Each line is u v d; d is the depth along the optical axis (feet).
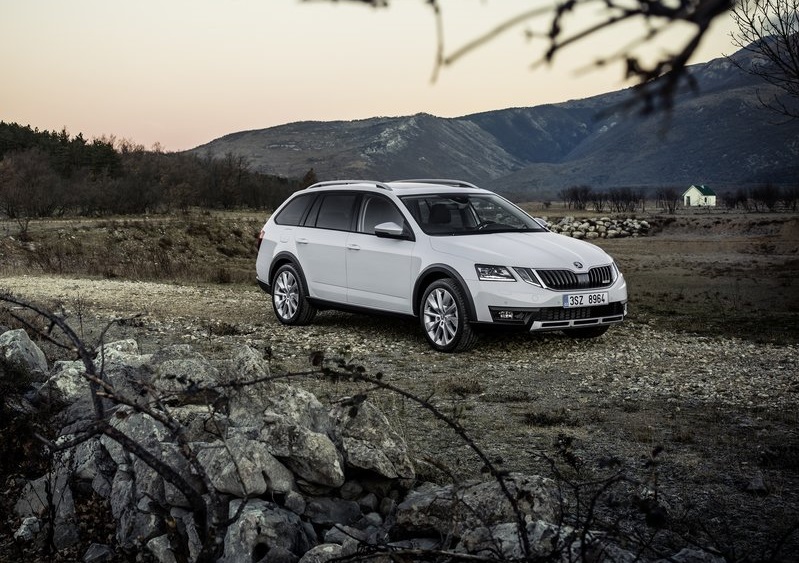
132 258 83.51
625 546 12.51
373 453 14.44
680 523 13.76
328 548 11.55
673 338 36.96
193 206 256.11
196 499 9.40
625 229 225.35
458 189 36.24
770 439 19.70
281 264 39.37
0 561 13.89
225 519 9.39
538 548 10.41
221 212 246.88
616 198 462.60
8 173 192.54
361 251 35.06
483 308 30.94
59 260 74.28
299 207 39.24
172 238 112.16
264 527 12.12
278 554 11.64
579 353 32.22
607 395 25.00
